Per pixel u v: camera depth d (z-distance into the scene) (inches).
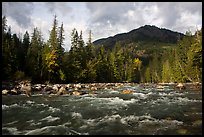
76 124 634.2
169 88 1806.1
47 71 2438.5
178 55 3240.7
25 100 1077.8
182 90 1592.0
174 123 622.2
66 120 679.7
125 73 3956.7
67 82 2588.6
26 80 2149.4
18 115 744.3
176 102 995.9
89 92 1451.8
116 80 3535.9
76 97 1197.7
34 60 2455.7
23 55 2559.1
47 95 1284.4
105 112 791.1
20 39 3053.6
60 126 610.2
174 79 3169.3
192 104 935.7
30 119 690.2
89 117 717.3
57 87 1674.5
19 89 1541.6
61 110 829.2
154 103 975.0
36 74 2413.9
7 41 2331.4
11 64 2284.7
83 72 2701.8
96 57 3464.6
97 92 1457.9
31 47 2669.8
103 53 3592.5
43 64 2436.0
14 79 2127.2
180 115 721.0
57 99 1117.7
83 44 2987.2
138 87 1955.0
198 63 2437.3
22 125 621.6
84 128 593.3
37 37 2795.3
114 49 4279.0
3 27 2365.9
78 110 829.2
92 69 2918.3
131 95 1283.2
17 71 2192.4
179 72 2923.2
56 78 2490.2
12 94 1309.1
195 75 2546.8
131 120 672.4
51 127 600.1
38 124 633.6
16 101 1042.7
